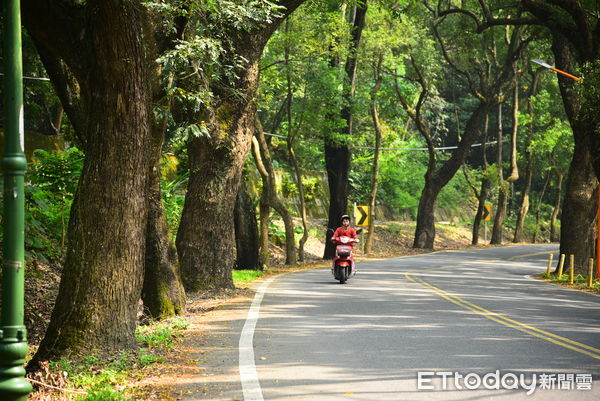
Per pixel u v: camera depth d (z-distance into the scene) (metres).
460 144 47.09
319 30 28.69
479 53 51.44
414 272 26.80
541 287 21.75
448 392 7.39
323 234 43.88
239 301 16.11
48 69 12.96
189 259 17.84
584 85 22.58
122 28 8.90
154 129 12.99
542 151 57.69
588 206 27.22
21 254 6.41
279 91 31.95
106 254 9.23
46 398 7.57
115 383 8.06
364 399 7.10
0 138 24.62
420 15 44.31
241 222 26.53
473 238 55.84
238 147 17.89
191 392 7.46
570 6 24.59
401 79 47.25
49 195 17.91
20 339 6.30
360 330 11.70
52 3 10.34
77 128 13.29
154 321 13.26
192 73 13.75
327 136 34.12
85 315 9.13
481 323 12.63
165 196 23.59
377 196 56.41
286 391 7.44
